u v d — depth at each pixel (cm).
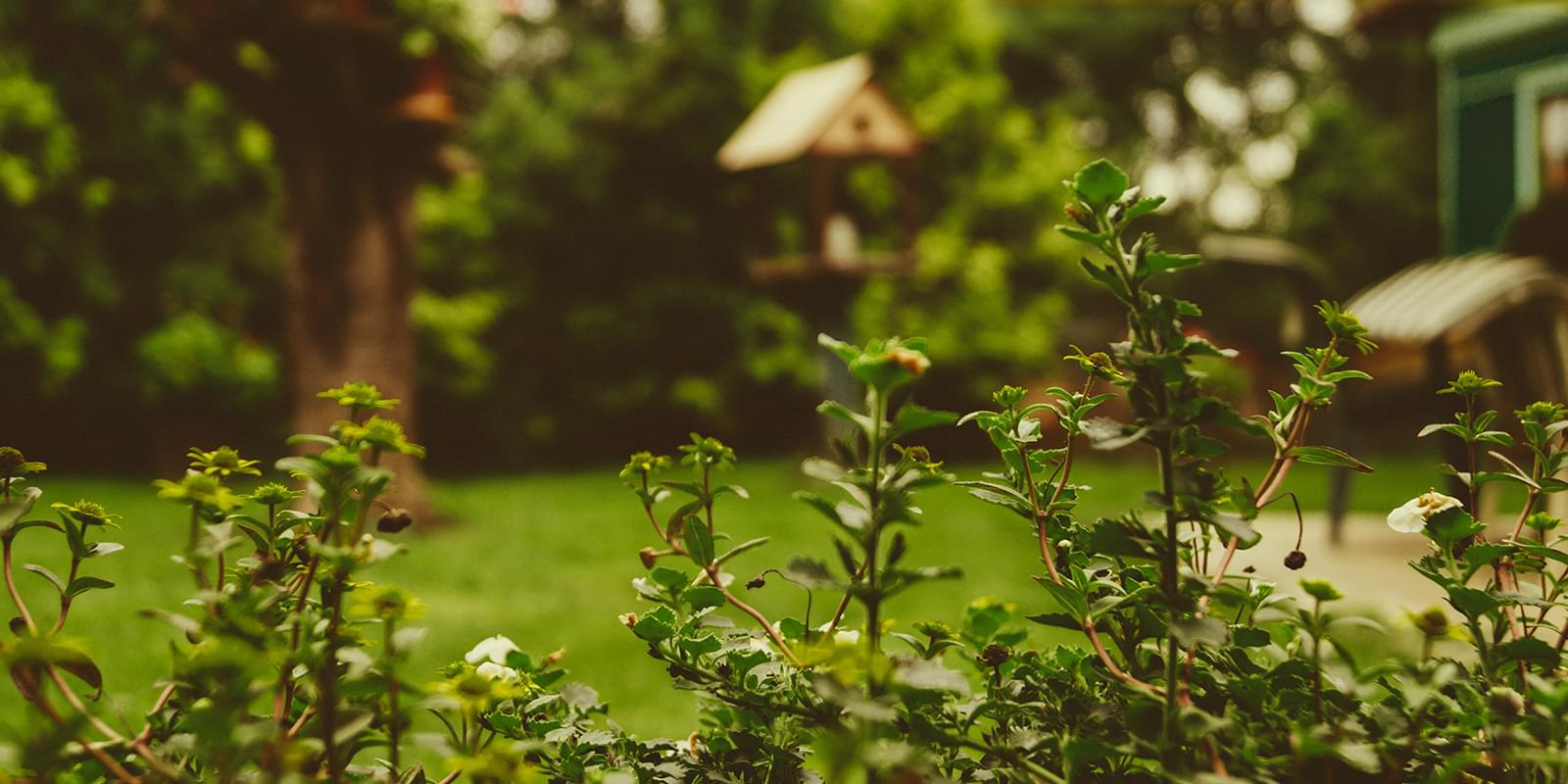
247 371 1186
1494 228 926
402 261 789
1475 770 117
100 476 1169
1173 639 107
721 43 1539
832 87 1090
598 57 1648
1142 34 2520
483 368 1366
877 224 1468
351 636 103
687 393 1419
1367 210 1820
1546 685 105
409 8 688
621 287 1457
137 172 1209
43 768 94
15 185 1064
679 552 128
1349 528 704
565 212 1436
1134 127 2627
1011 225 1496
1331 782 116
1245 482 124
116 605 518
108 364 1191
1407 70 2047
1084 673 133
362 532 104
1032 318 1470
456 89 749
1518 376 596
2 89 1089
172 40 687
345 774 115
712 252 1477
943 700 123
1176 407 106
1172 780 102
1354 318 123
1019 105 2452
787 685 135
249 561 116
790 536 759
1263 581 132
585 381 1446
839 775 97
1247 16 2644
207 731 95
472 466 1405
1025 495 137
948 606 515
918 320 1426
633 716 338
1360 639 376
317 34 666
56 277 1146
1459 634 109
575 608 549
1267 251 638
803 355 1441
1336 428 631
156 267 1227
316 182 755
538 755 131
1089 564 137
